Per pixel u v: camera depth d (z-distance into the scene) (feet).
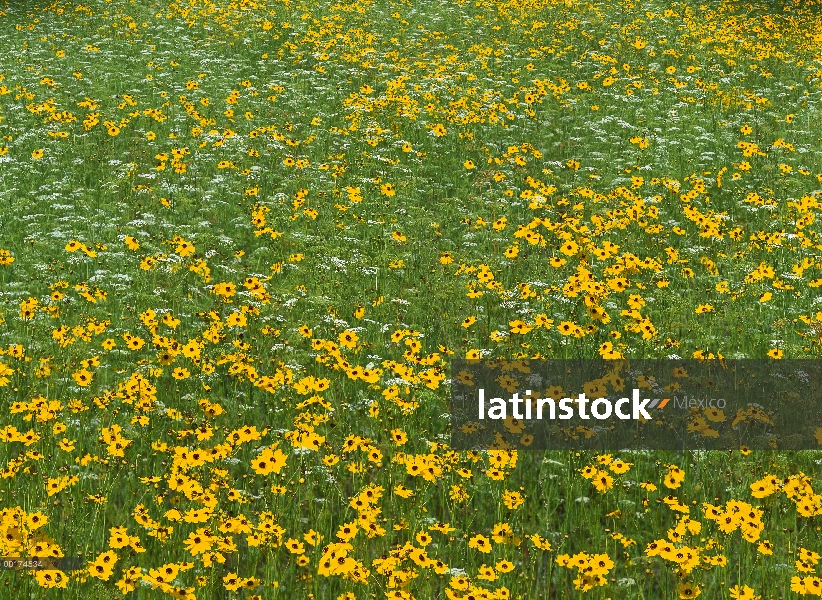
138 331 30.19
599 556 18.47
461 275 36.58
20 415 24.45
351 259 37.27
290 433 22.54
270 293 33.73
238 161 48.73
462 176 49.88
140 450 23.93
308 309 32.81
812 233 42.88
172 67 65.05
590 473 21.49
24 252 36.86
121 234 37.76
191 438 23.93
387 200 45.62
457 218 44.21
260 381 25.43
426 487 22.49
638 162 49.80
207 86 59.93
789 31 80.74
